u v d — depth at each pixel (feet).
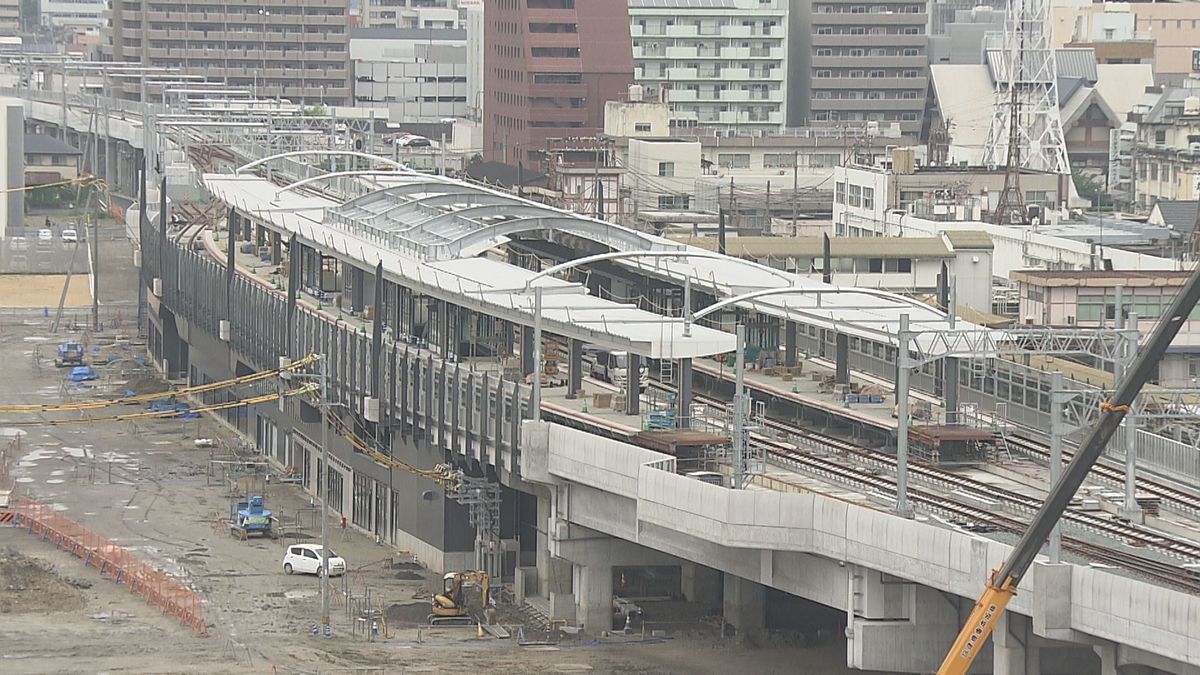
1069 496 476.54
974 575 575.79
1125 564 580.30
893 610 629.10
